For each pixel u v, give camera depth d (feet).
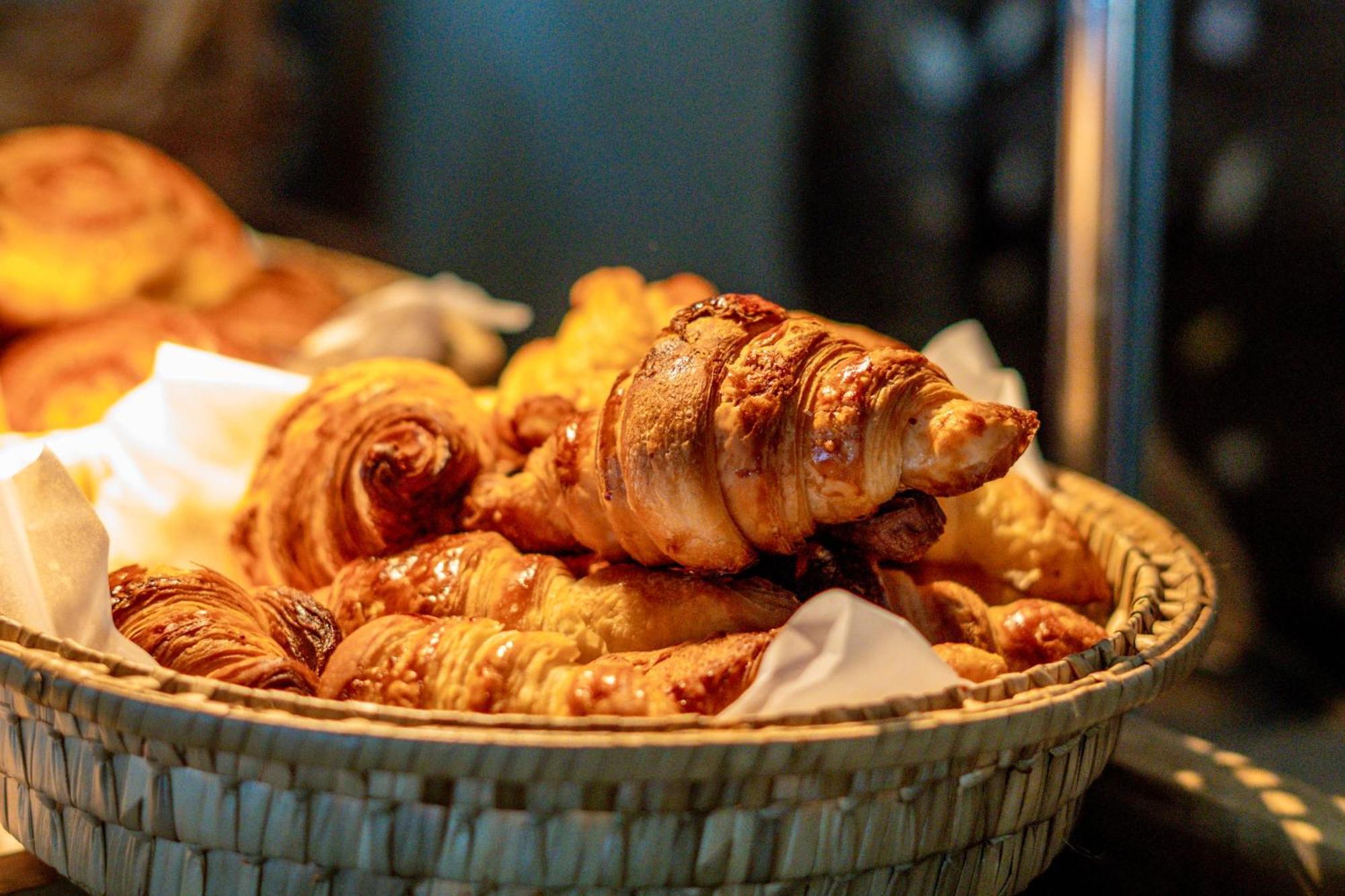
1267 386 3.23
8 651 1.60
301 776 1.52
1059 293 2.24
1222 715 2.47
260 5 3.81
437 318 3.10
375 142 5.98
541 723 1.51
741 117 5.62
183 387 2.13
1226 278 3.27
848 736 1.51
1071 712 1.59
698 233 5.94
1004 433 1.67
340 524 1.94
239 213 4.25
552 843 1.52
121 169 2.89
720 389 1.71
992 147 4.11
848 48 4.69
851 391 1.69
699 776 1.50
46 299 2.78
